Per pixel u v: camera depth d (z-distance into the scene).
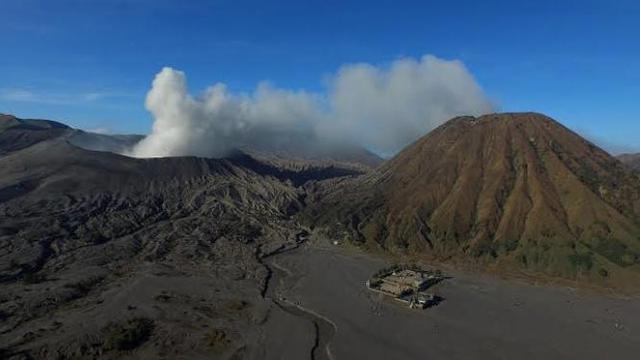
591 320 171.38
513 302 188.62
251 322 164.25
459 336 156.50
